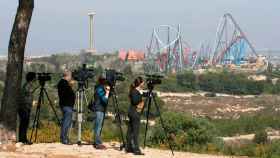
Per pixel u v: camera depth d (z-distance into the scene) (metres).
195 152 19.33
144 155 15.12
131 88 15.21
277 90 187.75
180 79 177.50
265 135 45.66
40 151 14.66
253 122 94.94
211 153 19.62
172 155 15.99
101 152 14.98
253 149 22.05
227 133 82.00
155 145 20.98
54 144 16.08
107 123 21.59
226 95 179.75
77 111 16.73
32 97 15.97
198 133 24.81
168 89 167.25
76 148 15.45
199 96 164.38
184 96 161.12
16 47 15.48
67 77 16.08
